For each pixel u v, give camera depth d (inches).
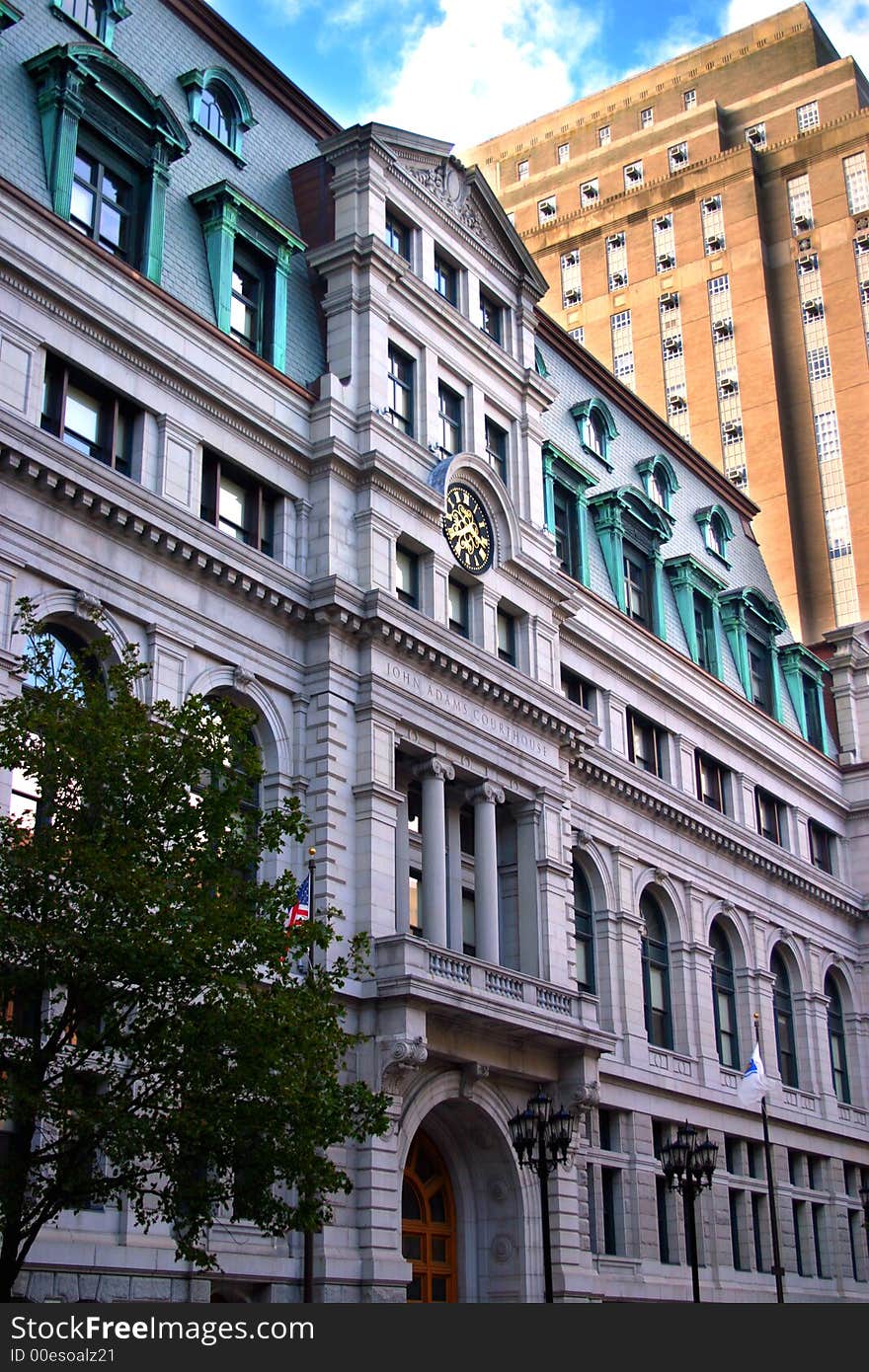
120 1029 1174.3
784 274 5157.5
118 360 1632.6
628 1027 2262.6
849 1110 2812.5
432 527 1955.0
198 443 1707.7
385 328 1983.3
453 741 1887.3
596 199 5639.8
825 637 3309.5
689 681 2642.7
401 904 1780.3
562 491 2425.0
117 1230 1405.0
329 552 1806.1
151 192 1734.7
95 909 1122.0
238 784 1254.3
